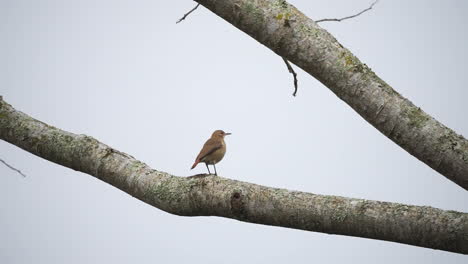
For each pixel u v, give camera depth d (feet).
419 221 18.04
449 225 17.74
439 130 18.08
